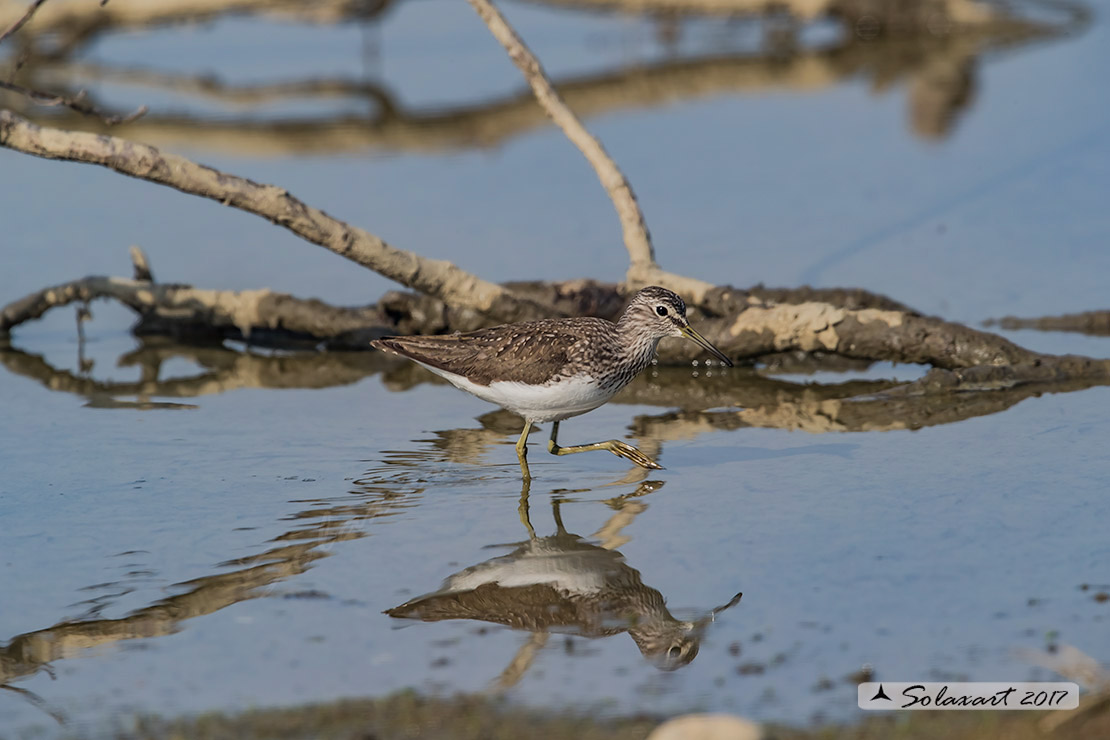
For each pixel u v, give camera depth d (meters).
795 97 28.78
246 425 14.30
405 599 9.88
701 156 24.66
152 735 8.00
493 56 32.81
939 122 26.20
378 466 12.93
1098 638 8.84
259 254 20.20
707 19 36.81
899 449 12.95
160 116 27.66
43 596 9.97
